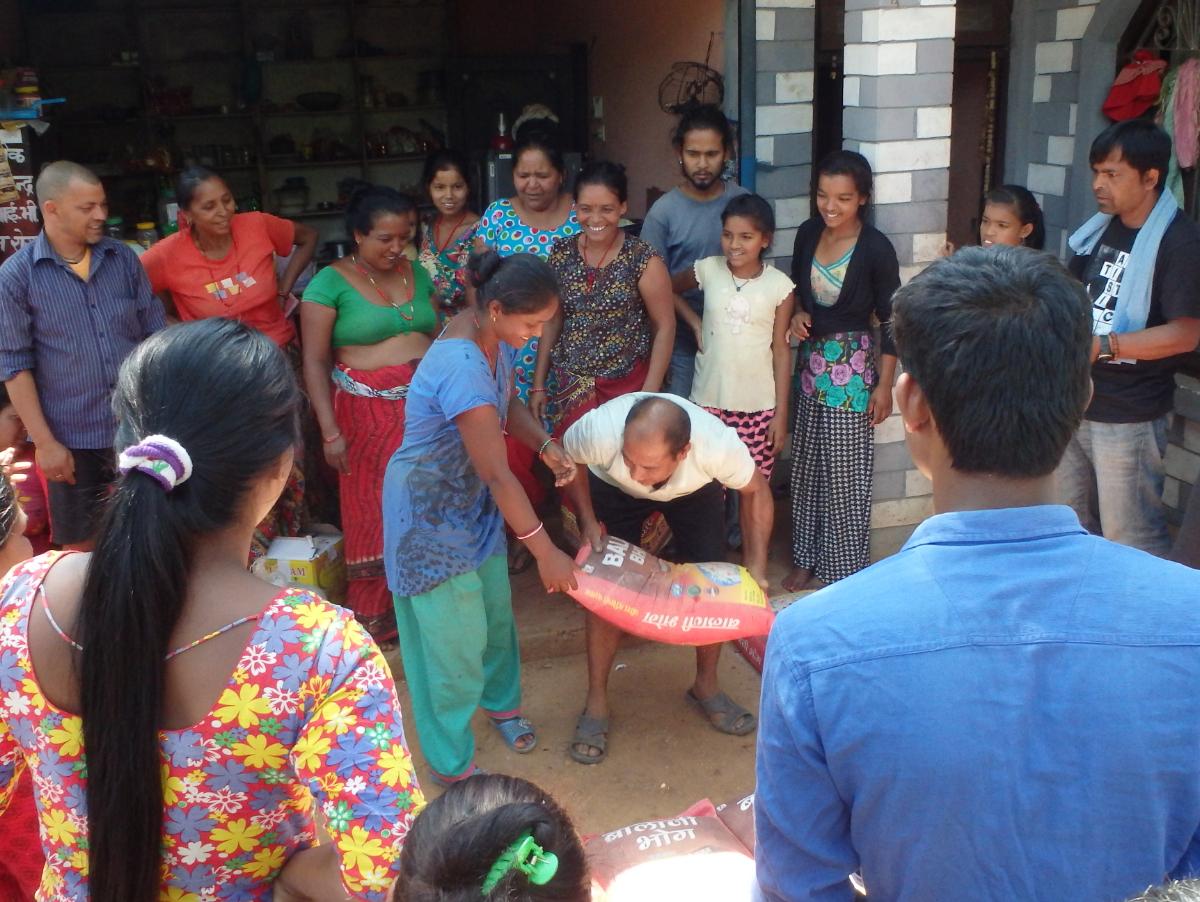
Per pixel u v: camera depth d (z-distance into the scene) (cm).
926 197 395
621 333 388
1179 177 461
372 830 130
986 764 114
